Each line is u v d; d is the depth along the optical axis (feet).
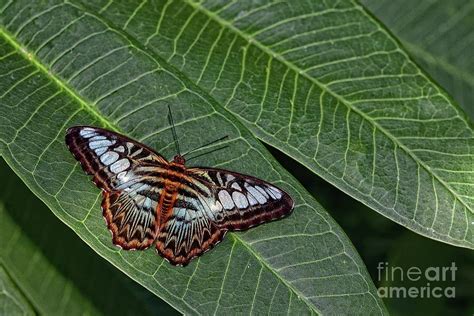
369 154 2.42
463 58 2.62
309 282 2.36
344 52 2.47
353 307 2.35
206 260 2.36
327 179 2.40
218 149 2.40
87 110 2.39
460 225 2.39
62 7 2.41
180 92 2.40
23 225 2.56
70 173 2.35
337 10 2.49
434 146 2.43
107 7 2.47
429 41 2.63
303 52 2.47
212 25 2.48
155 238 2.37
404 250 2.81
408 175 2.41
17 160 2.34
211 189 2.40
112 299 2.61
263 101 2.43
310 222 2.38
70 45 2.40
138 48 2.40
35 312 2.41
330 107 2.44
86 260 2.61
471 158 2.42
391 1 2.66
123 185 2.39
